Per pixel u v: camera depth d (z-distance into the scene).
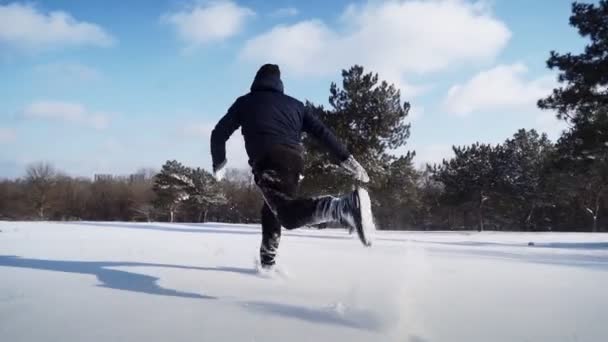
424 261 3.74
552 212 36.19
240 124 3.05
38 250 4.22
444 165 36.12
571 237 15.28
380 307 1.87
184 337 1.45
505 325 1.65
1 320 1.65
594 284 2.64
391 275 2.80
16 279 2.55
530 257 4.95
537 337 1.51
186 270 2.93
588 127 15.91
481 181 34.31
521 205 34.94
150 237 6.66
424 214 38.66
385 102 22.36
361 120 22.42
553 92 17.23
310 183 21.66
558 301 2.10
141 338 1.43
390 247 5.53
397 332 1.53
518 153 34.81
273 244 2.91
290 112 2.91
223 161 3.10
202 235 8.05
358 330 1.55
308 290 2.26
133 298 2.05
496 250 6.45
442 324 1.66
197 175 44.22
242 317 1.70
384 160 22.81
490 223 37.66
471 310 1.89
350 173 3.15
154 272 2.83
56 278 2.59
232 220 47.91
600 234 18.50
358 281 2.54
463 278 2.79
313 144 21.36
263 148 2.74
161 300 2.01
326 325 1.60
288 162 2.71
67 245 4.83
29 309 1.82
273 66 3.12
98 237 6.36
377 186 22.55
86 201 50.12
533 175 33.72
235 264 3.26
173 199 43.50
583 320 1.74
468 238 13.36
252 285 2.39
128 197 50.91
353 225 2.27
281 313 1.77
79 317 1.69
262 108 2.87
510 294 2.26
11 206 45.91
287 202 2.51
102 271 2.86
